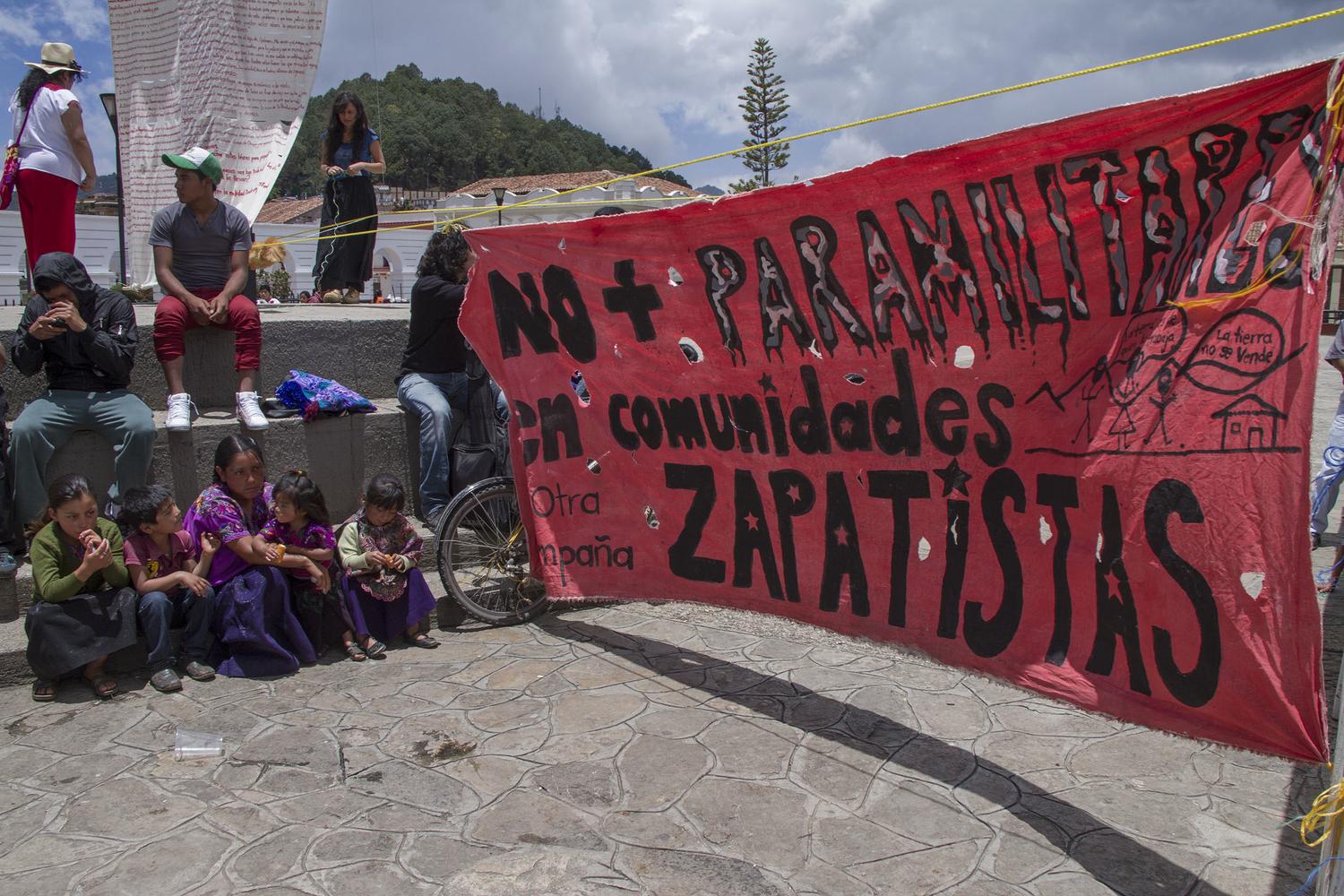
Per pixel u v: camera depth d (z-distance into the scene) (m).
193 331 5.68
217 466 4.41
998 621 3.23
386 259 33.78
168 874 2.91
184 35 8.03
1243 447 2.56
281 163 8.13
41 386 5.45
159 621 4.18
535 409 4.68
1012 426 3.17
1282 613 2.51
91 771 3.50
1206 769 3.56
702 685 4.30
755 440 3.99
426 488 5.45
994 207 3.06
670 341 4.18
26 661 4.20
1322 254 2.38
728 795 3.37
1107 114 2.70
